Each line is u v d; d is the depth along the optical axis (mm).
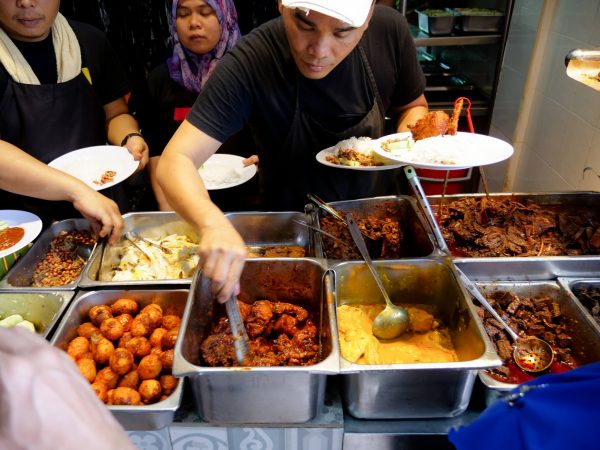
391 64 1998
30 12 2125
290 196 2230
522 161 3600
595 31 2652
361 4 1385
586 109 2729
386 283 1840
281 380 1305
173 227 2246
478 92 3957
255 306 1747
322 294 1712
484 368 1301
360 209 2186
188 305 1568
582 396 766
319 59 1541
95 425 596
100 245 2041
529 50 3283
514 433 801
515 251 2027
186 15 2602
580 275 1912
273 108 1938
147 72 3619
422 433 1388
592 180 2688
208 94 1799
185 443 1447
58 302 1790
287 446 1445
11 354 606
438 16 3555
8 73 2291
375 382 1338
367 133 2053
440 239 1841
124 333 1678
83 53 2512
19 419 556
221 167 2703
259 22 3580
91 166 2367
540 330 1749
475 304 1836
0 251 1940
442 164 1727
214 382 1311
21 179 1932
